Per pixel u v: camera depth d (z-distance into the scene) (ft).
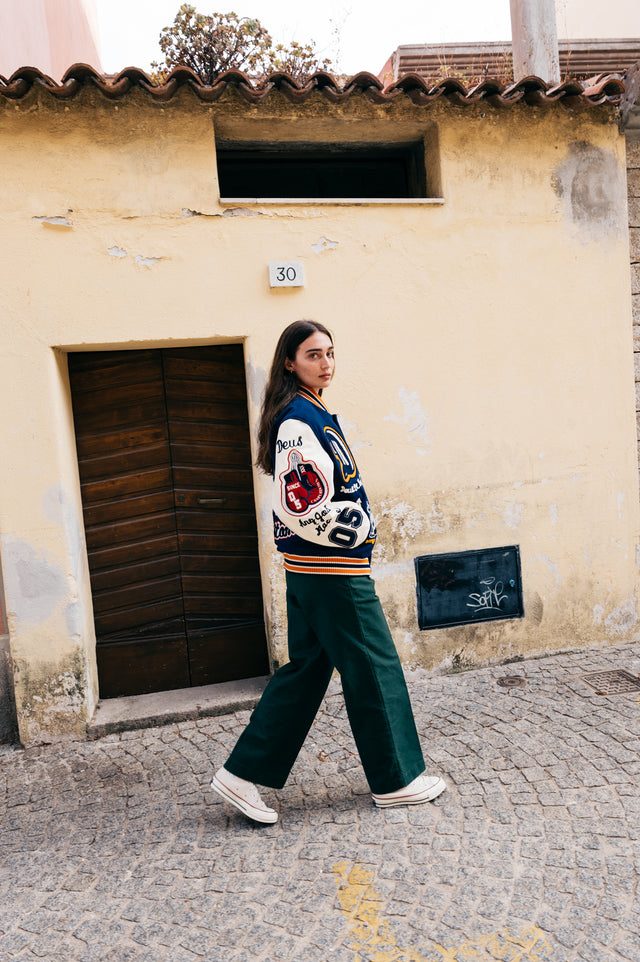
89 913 7.47
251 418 12.38
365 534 8.16
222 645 13.42
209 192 11.90
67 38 21.35
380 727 8.58
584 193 13.67
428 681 13.15
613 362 14.08
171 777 10.31
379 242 12.68
